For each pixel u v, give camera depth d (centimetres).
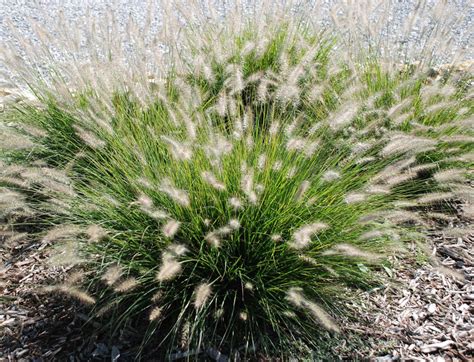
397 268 103
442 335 89
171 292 91
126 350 87
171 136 102
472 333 90
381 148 114
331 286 91
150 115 119
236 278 93
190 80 139
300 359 85
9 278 103
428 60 139
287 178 95
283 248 91
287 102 116
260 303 89
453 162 123
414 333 90
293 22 150
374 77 136
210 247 92
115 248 95
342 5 146
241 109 134
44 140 128
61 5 277
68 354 87
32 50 131
